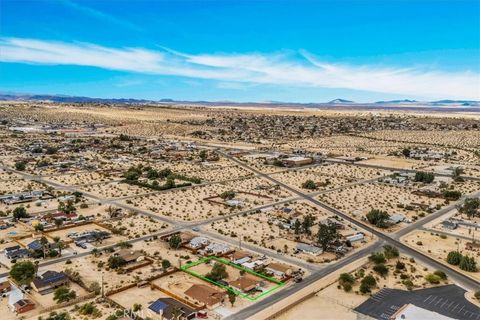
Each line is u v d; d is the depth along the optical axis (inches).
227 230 6653.5
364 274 5054.1
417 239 6333.7
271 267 5113.2
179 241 5876.0
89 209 7701.8
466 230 6756.9
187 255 5620.1
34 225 6569.9
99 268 5162.4
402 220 7234.3
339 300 4434.1
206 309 4220.0
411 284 4753.9
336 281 4881.9
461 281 4928.6
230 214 7529.5
